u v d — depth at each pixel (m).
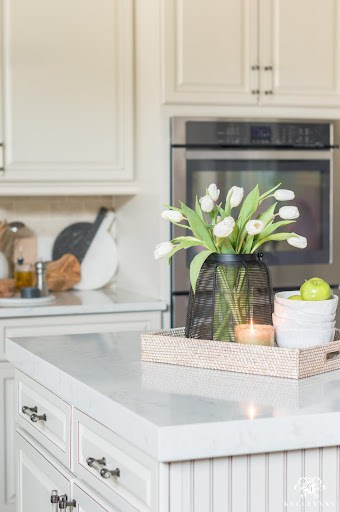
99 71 3.89
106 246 4.41
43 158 3.84
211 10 3.73
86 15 3.86
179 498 1.53
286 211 2.12
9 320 3.60
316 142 3.91
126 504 1.70
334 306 2.04
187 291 3.74
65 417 2.08
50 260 4.34
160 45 3.67
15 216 4.29
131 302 3.75
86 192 3.92
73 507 2.05
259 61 3.82
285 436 1.56
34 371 2.27
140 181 3.96
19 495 2.55
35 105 3.81
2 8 3.75
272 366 1.93
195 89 3.72
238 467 1.57
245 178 3.80
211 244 2.10
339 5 3.95
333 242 3.96
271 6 3.83
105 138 3.92
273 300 2.33
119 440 1.72
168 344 2.11
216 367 2.02
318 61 3.92
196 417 1.56
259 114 3.84
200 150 3.71
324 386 1.83
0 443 3.61
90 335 2.61
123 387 1.83
